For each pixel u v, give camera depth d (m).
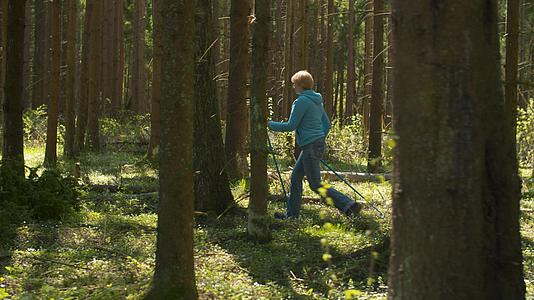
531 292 5.75
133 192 12.60
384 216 9.65
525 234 8.95
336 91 48.66
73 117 19.94
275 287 6.17
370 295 5.83
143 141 24.31
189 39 5.11
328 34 33.66
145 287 5.55
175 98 5.11
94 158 19.66
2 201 9.70
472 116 3.30
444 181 3.29
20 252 7.58
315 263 7.10
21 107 10.85
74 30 19.77
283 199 11.85
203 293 5.77
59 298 5.75
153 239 8.43
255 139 7.98
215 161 10.09
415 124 3.33
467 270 3.35
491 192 3.62
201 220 9.70
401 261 3.43
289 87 23.81
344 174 15.59
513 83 4.52
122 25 34.78
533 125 19.50
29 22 33.56
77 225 9.30
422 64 3.30
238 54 13.15
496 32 3.62
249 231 8.22
